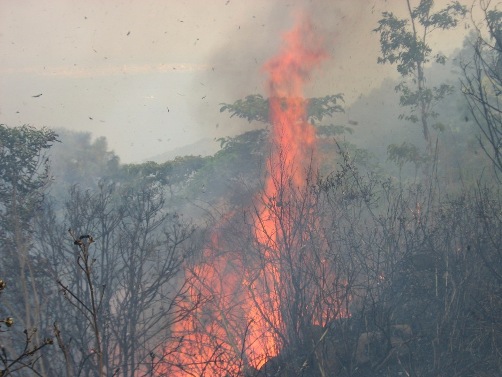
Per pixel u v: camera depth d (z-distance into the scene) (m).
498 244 7.88
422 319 8.42
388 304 8.55
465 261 7.91
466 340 7.42
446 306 7.42
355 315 8.54
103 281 8.67
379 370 7.51
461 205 8.98
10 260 8.04
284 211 8.49
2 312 7.23
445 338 7.53
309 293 8.19
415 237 9.11
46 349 6.98
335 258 8.02
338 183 9.12
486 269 8.16
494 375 6.75
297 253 8.38
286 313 7.84
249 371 7.47
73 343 7.66
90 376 7.70
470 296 7.78
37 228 9.43
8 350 6.07
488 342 7.44
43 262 8.17
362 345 7.83
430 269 8.61
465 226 8.49
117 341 7.88
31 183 10.05
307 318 7.68
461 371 6.87
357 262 9.20
